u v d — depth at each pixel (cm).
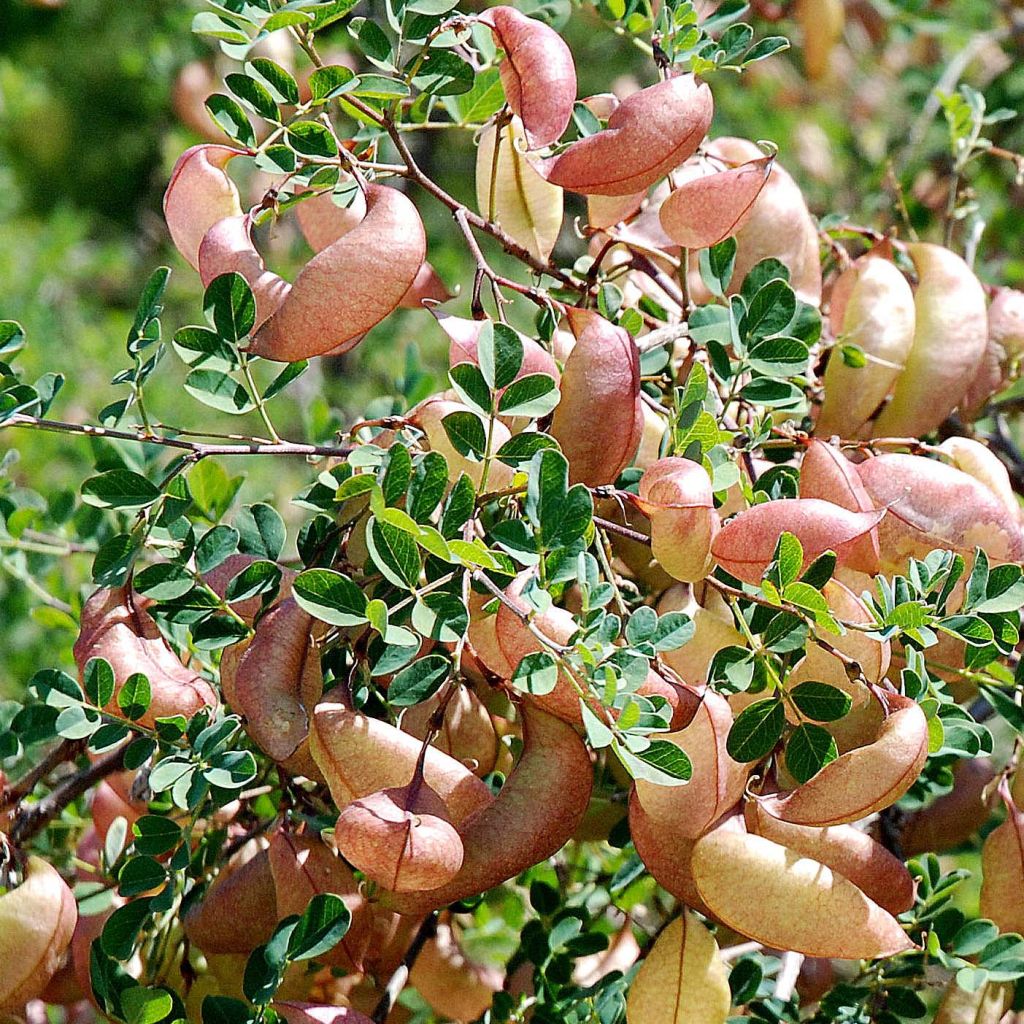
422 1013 161
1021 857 144
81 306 356
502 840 136
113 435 142
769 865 136
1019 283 220
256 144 143
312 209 148
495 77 149
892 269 150
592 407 139
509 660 137
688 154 142
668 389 151
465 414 138
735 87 287
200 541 142
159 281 142
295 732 137
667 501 137
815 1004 155
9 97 469
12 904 139
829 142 279
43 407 145
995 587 141
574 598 144
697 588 142
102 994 141
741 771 137
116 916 141
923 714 137
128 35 547
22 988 139
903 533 142
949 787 151
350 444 149
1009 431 196
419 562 137
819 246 156
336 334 139
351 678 138
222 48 141
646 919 158
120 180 622
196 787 140
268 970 139
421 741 138
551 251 149
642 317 149
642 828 138
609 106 151
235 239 141
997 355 156
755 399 145
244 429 293
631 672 136
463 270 319
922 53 290
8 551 166
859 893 136
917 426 150
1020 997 148
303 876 142
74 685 141
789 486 143
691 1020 139
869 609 140
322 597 136
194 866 147
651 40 150
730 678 138
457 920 159
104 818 153
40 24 555
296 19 140
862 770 136
